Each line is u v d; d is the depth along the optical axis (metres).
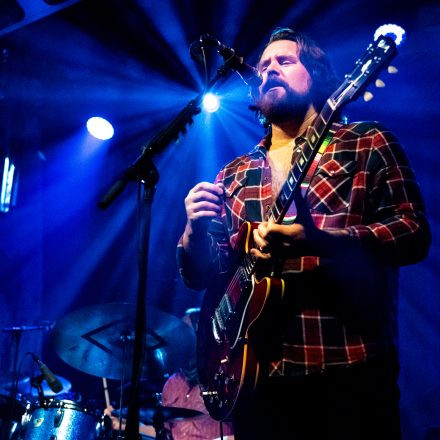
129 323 4.38
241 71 2.30
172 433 4.73
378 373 1.73
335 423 1.73
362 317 1.76
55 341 4.50
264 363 1.82
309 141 1.82
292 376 1.77
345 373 1.73
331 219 1.86
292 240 1.66
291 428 1.79
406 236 1.71
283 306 1.81
